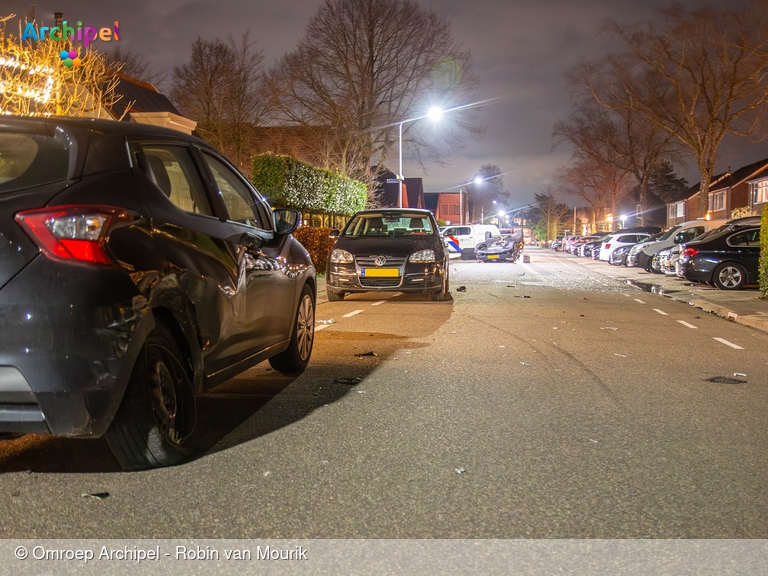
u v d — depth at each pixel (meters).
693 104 44.94
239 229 5.32
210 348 4.64
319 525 3.54
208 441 4.89
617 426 5.43
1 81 11.80
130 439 4.06
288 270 6.37
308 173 25.97
